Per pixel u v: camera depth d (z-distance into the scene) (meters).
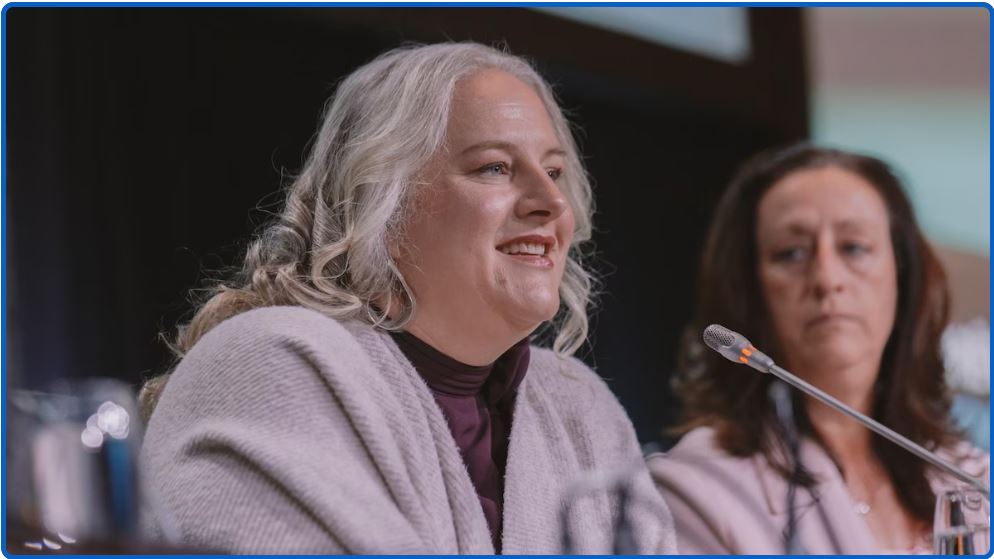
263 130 3.78
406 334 1.90
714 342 1.80
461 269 1.87
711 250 2.88
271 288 1.93
